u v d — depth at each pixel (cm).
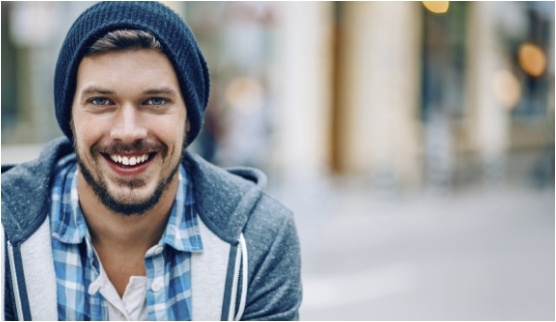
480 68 1658
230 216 183
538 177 1473
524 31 1897
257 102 1180
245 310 185
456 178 1459
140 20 163
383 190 1196
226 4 1155
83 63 164
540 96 2030
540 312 616
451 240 930
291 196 1086
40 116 1012
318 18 1255
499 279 729
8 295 178
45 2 962
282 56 1216
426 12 1473
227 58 1160
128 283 183
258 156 1177
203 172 186
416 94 1435
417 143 1389
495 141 1717
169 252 182
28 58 999
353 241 891
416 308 620
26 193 180
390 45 1362
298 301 193
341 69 1391
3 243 173
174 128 168
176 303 180
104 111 165
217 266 181
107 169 167
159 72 164
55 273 177
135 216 176
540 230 1029
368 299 644
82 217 180
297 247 193
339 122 1396
